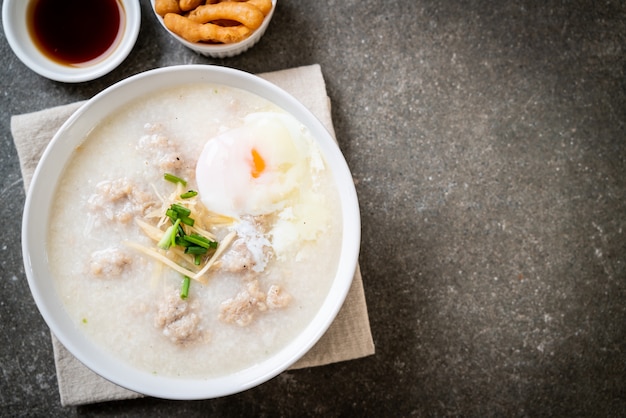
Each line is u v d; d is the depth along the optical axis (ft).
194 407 1.48
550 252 1.52
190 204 1.23
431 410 1.50
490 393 1.50
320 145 1.25
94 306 1.24
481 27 1.53
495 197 1.52
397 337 1.50
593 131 1.53
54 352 1.40
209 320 1.24
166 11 1.38
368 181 1.50
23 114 1.45
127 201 1.25
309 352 1.40
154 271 1.24
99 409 1.46
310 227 1.25
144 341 1.24
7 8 1.40
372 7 1.52
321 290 1.25
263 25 1.40
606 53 1.53
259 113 1.27
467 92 1.52
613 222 1.53
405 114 1.51
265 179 1.24
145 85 1.24
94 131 1.26
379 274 1.49
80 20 1.46
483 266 1.51
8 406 1.46
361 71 1.51
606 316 1.52
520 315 1.51
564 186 1.53
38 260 1.21
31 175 1.39
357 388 1.49
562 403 1.51
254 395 1.49
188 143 1.27
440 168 1.51
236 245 1.24
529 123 1.53
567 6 1.53
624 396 1.51
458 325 1.50
